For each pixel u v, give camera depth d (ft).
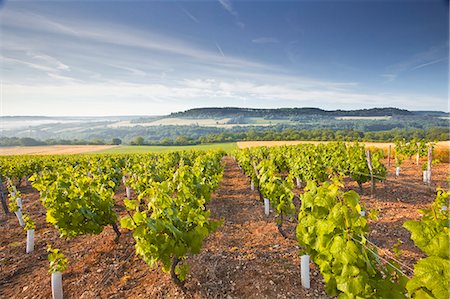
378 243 18.34
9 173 43.70
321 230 9.93
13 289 15.10
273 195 20.72
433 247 6.56
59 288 13.65
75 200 18.71
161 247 12.25
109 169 34.60
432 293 6.27
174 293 13.76
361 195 30.71
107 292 14.23
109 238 21.43
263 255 17.42
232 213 27.53
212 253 17.88
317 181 34.63
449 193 14.15
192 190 21.88
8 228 24.95
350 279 8.33
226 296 13.30
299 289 13.57
